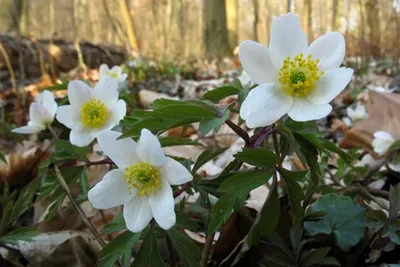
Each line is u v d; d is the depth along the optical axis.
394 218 0.11
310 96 0.10
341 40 0.10
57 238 0.14
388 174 0.18
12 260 0.14
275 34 0.10
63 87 0.18
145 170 0.09
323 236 0.13
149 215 0.09
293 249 0.12
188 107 0.10
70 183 0.13
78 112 0.14
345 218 0.13
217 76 0.88
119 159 0.10
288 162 0.24
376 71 0.69
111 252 0.10
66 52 0.76
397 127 0.24
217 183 0.10
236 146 0.28
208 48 1.29
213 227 0.09
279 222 0.13
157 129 0.10
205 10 1.29
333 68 0.10
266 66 0.10
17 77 0.62
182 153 0.26
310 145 0.11
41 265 0.13
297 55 0.10
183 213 0.11
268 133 0.10
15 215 0.13
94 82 0.61
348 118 0.36
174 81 0.69
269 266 0.12
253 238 0.10
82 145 0.14
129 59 0.82
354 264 0.12
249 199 0.17
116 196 0.10
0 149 0.26
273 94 0.10
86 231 0.16
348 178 0.16
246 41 0.10
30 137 0.28
